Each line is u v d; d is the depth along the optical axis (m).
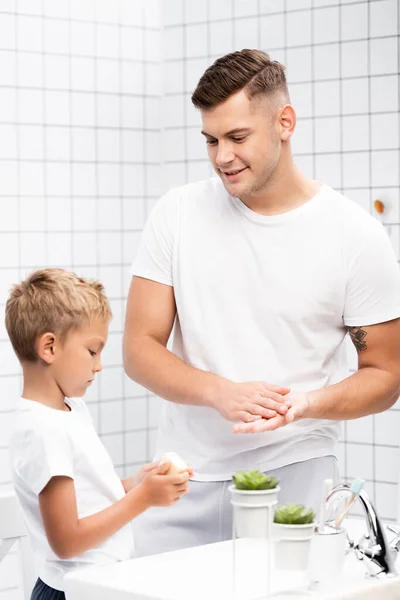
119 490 2.16
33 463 1.98
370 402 2.47
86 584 1.89
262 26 4.28
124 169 4.50
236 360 2.49
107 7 4.41
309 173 4.21
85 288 2.09
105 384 4.43
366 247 2.47
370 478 4.07
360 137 4.07
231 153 2.34
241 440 2.50
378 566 1.98
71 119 4.33
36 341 2.04
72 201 4.34
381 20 3.99
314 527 1.87
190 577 1.91
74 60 4.32
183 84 4.52
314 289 2.46
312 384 2.51
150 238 2.59
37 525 2.06
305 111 4.20
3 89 4.14
